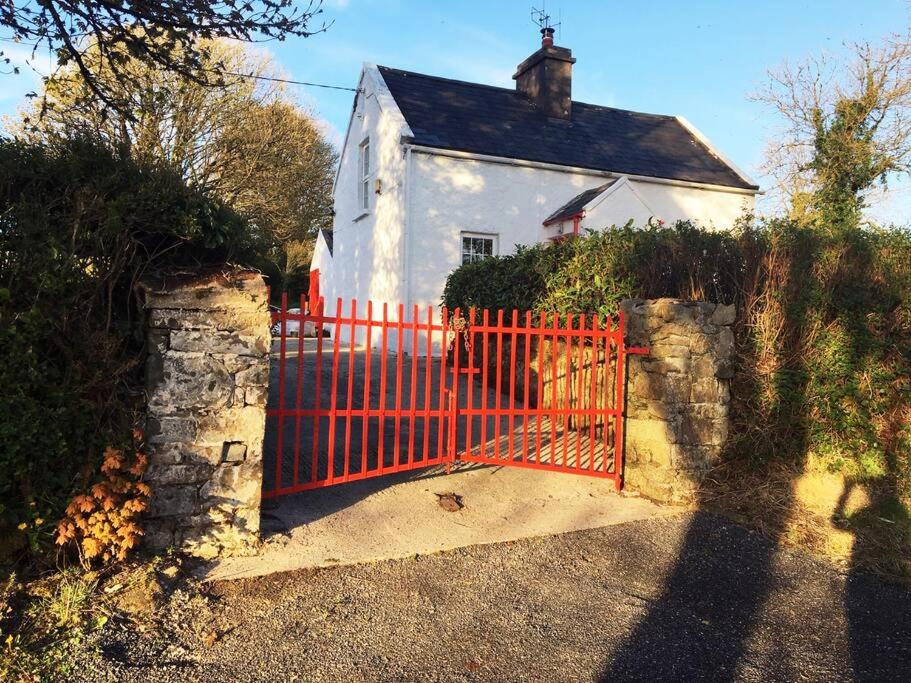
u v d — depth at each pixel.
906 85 14.49
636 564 4.57
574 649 3.50
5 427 3.33
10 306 3.50
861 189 15.43
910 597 4.48
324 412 4.65
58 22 4.74
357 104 16.19
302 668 3.14
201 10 4.97
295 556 4.13
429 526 4.79
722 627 3.88
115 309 3.93
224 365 4.00
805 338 6.56
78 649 3.07
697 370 5.84
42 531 3.54
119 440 3.75
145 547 3.89
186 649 3.19
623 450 6.12
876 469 6.36
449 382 10.27
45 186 3.81
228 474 4.05
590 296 7.45
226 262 4.23
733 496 5.80
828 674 3.48
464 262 13.52
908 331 6.90
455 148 13.30
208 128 16.84
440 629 3.57
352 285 16.70
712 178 15.77
